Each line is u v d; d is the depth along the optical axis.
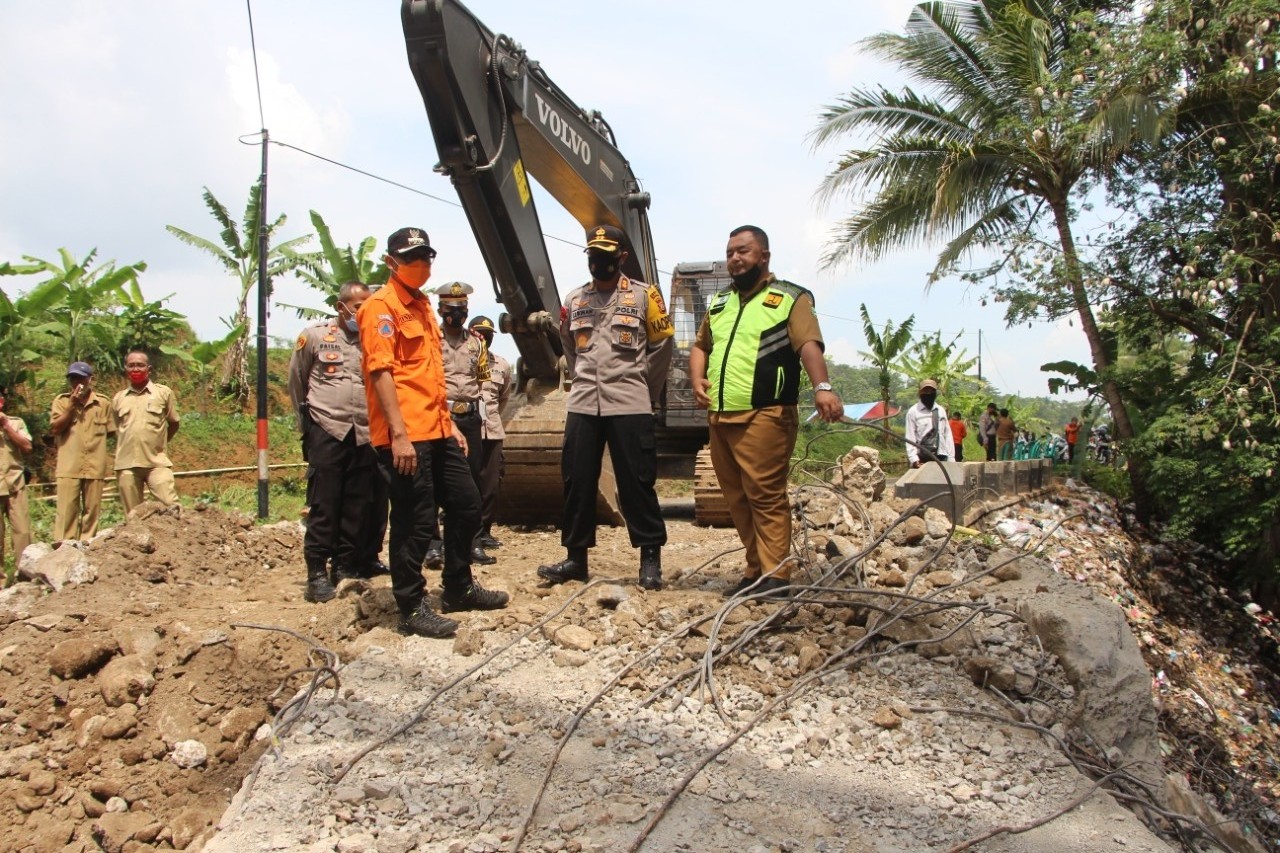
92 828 3.57
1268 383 11.58
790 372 4.86
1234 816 5.90
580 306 5.36
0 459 7.71
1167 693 8.28
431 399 4.64
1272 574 12.67
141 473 7.83
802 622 4.68
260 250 12.84
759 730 3.85
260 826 3.26
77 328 18.94
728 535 8.55
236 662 4.34
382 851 3.10
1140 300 13.52
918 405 11.70
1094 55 13.05
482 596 4.92
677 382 11.26
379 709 3.97
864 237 15.72
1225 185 13.01
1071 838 3.28
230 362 22.83
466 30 6.20
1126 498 15.46
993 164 14.60
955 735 3.88
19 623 4.71
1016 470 12.63
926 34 15.03
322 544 5.41
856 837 3.22
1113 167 14.08
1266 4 11.41
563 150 7.50
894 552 5.55
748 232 4.89
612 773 3.54
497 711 3.93
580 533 5.34
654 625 4.62
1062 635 4.43
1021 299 13.62
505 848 3.13
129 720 4.00
